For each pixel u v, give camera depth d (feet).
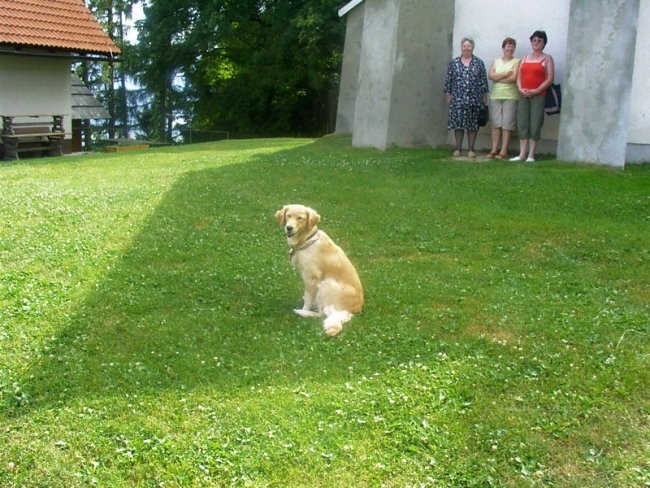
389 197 37.70
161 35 108.27
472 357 22.80
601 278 29.73
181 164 47.11
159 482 16.56
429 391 20.53
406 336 24.47
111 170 46.11
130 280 29.25
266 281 29.27
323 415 19.21
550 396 20.33
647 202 35.96
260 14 106.83
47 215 35.37
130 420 18.98
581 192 37.47
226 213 35.68
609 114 41.06
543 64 42.91
